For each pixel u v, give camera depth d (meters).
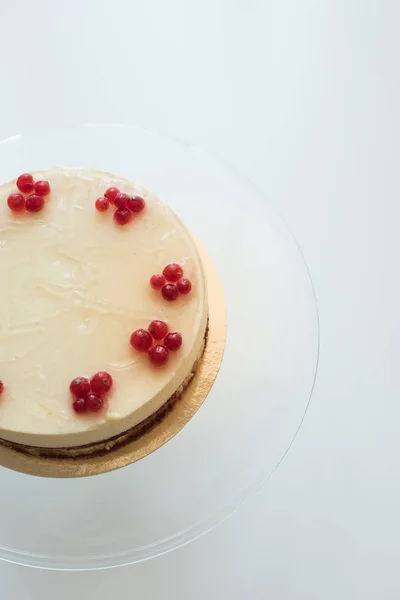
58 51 0.76
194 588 0.57
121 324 0.54
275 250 0.62
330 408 0.64
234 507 0.54
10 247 0.55
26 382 0.52
